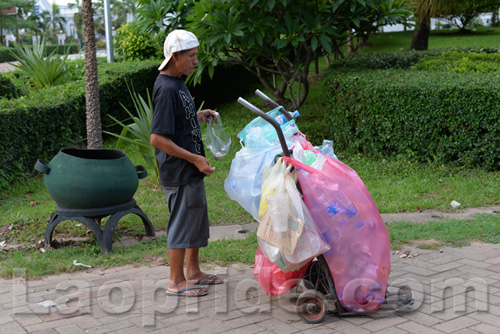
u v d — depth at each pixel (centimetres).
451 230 500
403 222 536
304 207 321
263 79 1083
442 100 737
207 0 799
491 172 725
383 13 927
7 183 696
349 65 1060
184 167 366
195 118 379
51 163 478
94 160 469
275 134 368
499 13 3250
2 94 891
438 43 2327
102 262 445
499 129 708
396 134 784
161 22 889
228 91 1365
